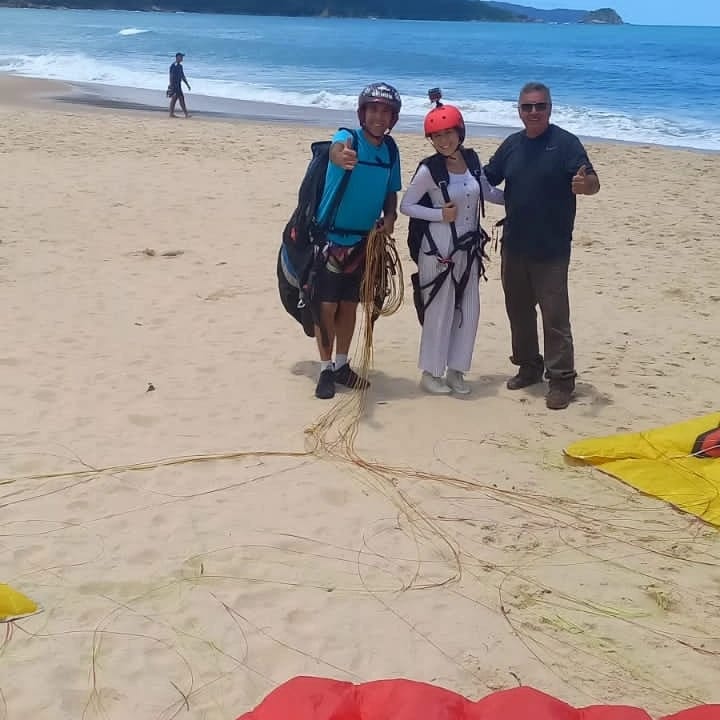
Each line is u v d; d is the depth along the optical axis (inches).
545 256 223.8
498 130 946.7
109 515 177.3
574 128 979.9
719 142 888.9
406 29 5270.7
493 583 159.0
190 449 206.5
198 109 1077.1
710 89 1428.4
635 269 385.4
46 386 239.0
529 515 181.9
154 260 372.5
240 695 131.3
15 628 143.6
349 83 1470.2
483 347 285.0
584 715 116.7
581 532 175.8
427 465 202.5
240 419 223.8
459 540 172.4
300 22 6397.6
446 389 242.8
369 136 216.7
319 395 237.0
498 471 200.2
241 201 489.4
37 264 358.3
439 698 117.3
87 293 324.8
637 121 1027.9
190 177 551.8
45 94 1191.6
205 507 181.5
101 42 2551.7
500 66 1919.3
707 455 201.9
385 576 160.6
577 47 2984.7
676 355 280.8
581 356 278.7
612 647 143.1
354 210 220.7
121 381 244.8
